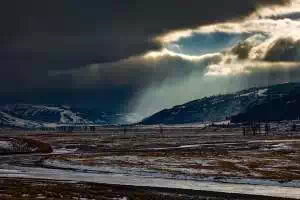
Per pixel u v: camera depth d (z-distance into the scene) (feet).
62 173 383.45
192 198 243.81
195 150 625.00
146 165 422.00
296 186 303.07
